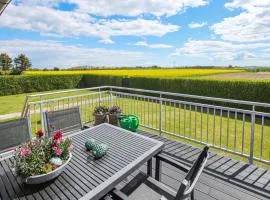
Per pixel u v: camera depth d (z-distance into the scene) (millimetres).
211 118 6723
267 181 2500
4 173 1543
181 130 5305
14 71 25156
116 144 2031
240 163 2941
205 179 2545
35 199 1253
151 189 1890
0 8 4215
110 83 17062
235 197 2209
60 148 1537
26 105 4180
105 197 1453
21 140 2217
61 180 1434
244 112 2965
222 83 9219
